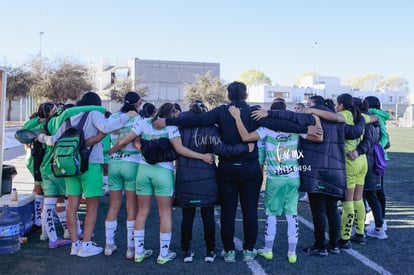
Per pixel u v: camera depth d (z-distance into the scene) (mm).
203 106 4777
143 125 4520
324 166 4641
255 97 80562
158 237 5641
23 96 38375
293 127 4441
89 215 4816
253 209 4621
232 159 4457
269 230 4750
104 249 5082
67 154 4398
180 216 6984
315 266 4574
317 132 4531
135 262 4656
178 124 4426
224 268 4496
